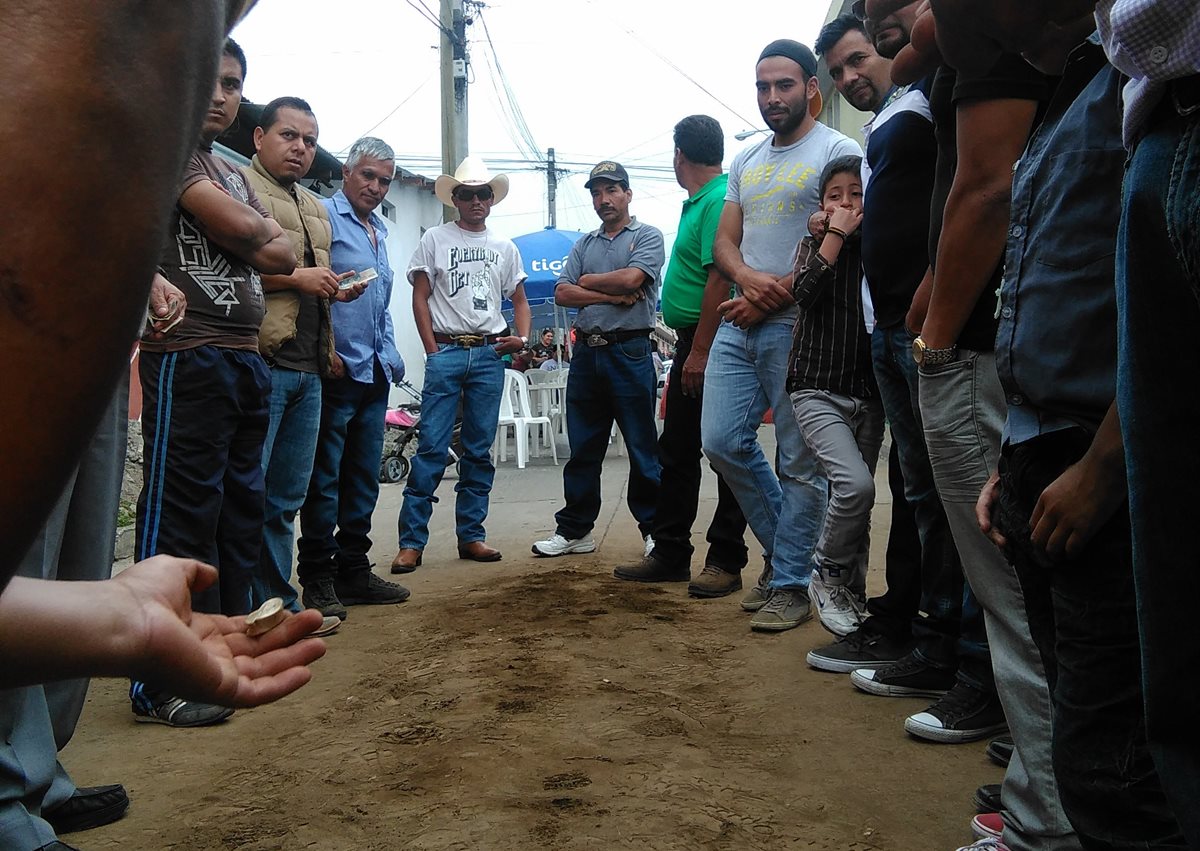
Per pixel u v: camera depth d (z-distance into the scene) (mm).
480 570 5148
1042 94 1805
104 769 2514
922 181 2762
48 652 723
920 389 2059
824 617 3459
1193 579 1023
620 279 5234
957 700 2635
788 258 3949
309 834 2090
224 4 453
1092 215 1410
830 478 3438
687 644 3604
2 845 1721
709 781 2326
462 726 2736
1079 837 1422
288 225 3779
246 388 3111
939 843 2012
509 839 2033
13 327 364
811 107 4047
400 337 16281
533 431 11562
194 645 820
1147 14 905
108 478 2217
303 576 4172
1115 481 1283
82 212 372
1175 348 1002
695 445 4719
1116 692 1342
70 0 377
